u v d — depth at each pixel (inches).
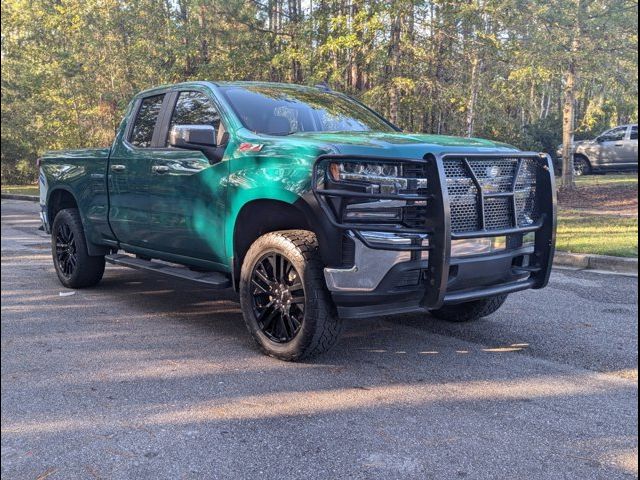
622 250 327.0
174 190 208.2
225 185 187.0
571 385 157.5
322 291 165.8
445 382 159.9
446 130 647.1
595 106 805.9
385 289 157.2
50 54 992.9
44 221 296.5
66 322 223.0
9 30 1101.7
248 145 181.6
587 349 186.5
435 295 157.0
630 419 136.6
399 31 565.9
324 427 133.6
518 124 722.2
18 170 1348.4
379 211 157.6
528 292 263.6
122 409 144.8
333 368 171.3
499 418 137.4
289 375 165.9
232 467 117.3
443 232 153.9
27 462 120.6
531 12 519.5
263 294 179.9
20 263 350.9
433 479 111.8
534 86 641.0
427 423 135.0
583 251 330.3
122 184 234.7
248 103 204.1
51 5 945.5
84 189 258.4
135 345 194.9
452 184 162.2
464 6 515.8
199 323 221.1
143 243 231.5
